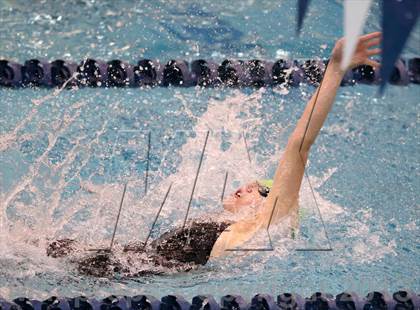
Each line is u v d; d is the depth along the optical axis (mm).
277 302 9062
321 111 9305
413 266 10328
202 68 15742
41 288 9188
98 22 18406
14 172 12156
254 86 15633
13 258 9680
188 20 18703
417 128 14445
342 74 9234
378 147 13797
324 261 10219
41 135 13383
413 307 9086
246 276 9727
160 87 15516
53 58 16328
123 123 14047
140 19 18688
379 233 11148
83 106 14523
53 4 19203
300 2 7082
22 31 17609
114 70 15500
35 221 10633
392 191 12453
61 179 11938
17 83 15086
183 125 14031
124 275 9492
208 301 8875
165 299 8914
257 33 18141
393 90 15859
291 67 15844
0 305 8570
